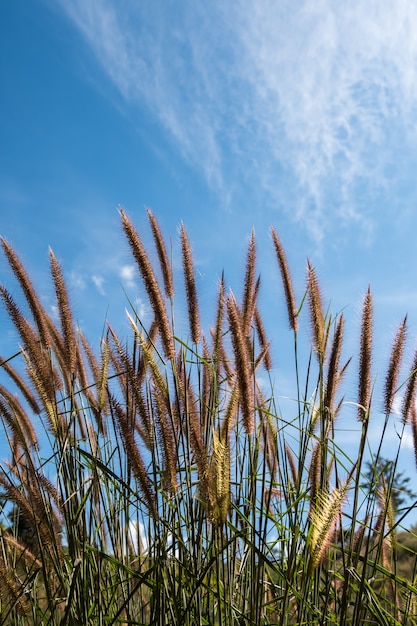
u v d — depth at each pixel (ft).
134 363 2.61
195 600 2.27
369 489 2.33
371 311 2.49
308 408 2.72
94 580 2.45
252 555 2.31
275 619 2.70
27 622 2.57
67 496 2.45
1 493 2.40
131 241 2.53
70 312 2.63
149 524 2.34
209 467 1.98
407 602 2.56
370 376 2.44
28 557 2.42
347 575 2.16
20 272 2.67
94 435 2.70
